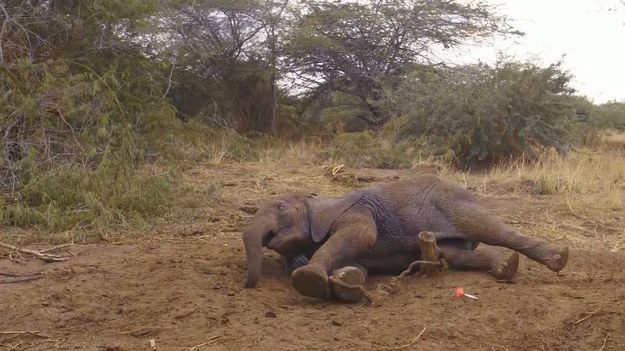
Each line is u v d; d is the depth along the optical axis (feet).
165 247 24.49
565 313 17.12
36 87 33.86
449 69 57.00
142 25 42.80
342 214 20.68
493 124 46.98
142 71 45.42
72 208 28.30
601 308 17.31
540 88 48.03
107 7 40.73
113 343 15.70
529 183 38.01
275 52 65.98
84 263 21.99
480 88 48.93
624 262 23.90
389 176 39.52
